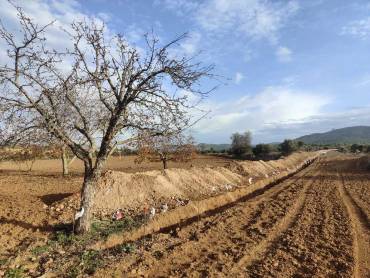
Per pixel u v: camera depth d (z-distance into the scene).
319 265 10.15
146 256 10.50
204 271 9.64
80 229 12.07
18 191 21.69
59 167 45.72
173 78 11.16
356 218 16.12
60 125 11.23
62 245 11.32
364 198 21.52
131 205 17.95
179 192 21.31
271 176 35.56
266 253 11.28
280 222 15.17
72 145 11.70
